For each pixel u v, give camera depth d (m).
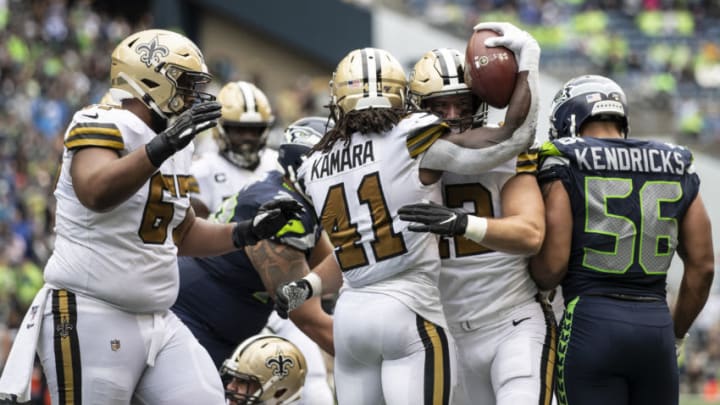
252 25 74.75
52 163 61.47
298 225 19.16
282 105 71.81
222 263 19.97
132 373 15.95
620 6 91.88
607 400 16.47
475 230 15.40
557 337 16.94
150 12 85.00
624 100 17.56
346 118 16.34
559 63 85.81
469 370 17.00
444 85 16.72
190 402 16.23
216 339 20.44
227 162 25.78
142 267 15.95
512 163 16.30
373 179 16.05
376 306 16.03
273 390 19.34
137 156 14.84
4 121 64.06
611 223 16.59
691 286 17.28
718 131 82.56
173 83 16.00
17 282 49.28
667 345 16.56
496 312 16.69
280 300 17.19
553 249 16.58
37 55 73.06
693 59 88.75
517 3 88.56
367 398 16.59
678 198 16.86
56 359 15.68
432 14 84.25
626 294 16.58
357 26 76.75
